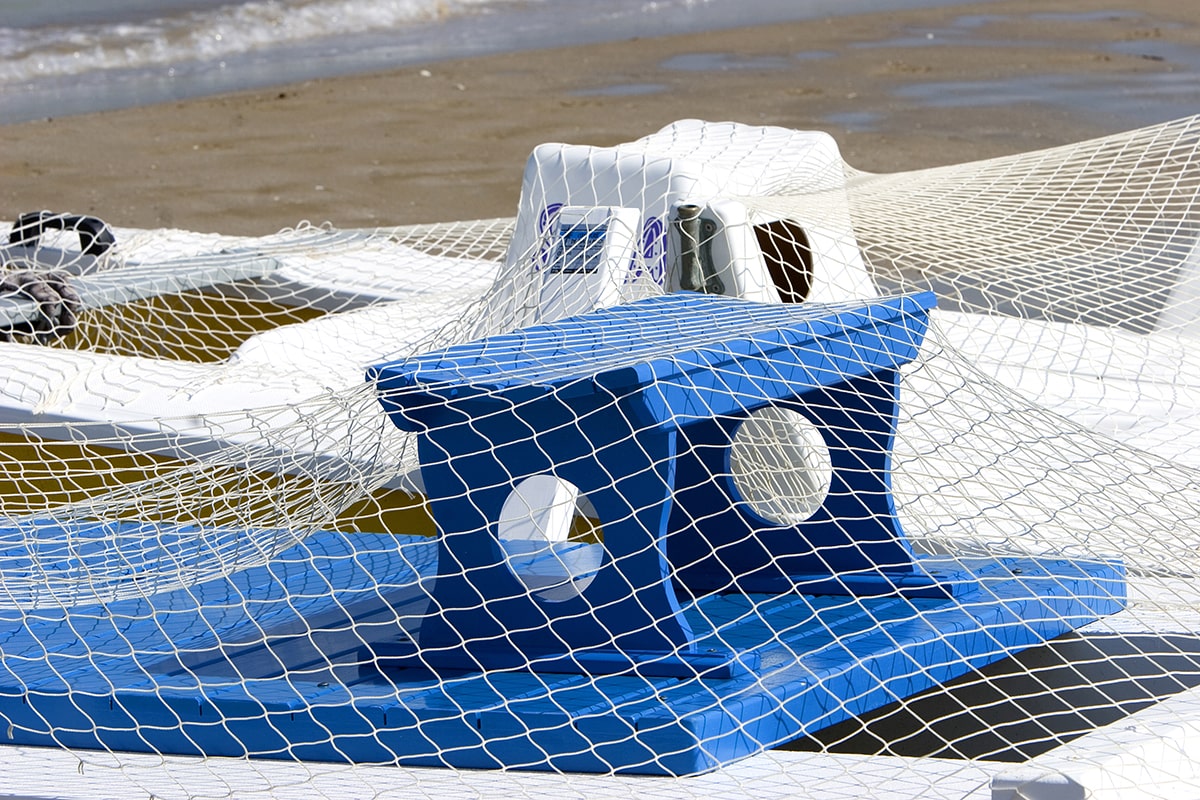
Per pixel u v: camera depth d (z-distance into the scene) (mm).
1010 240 7781
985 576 4977
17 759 4270
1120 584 5133
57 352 7625
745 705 4062
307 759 4199
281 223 16203
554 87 24266
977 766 3930
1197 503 5395
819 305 5070
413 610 4934
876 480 4945
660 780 3926
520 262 6141
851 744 4727
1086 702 4770
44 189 18344
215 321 9555
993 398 5512
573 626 4355
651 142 6984
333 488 6008
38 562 5633
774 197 6414
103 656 4703
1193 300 7477
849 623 4684
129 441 6492
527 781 3961
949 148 18453
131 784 4051
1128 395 6824
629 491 4211
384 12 32906
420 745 4113
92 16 31656
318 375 7207
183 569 5469
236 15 31828
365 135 20875
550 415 4191
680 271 5824
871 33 29141
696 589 5035
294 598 5148
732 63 26016
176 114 23266
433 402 4203
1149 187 7746
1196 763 3830
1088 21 29422
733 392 4305
